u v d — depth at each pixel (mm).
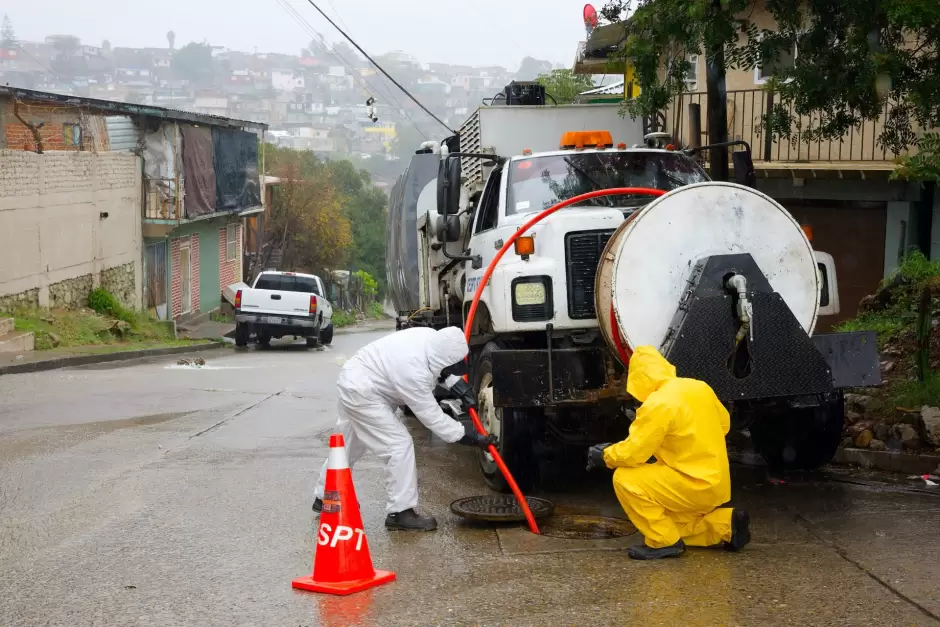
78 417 11750
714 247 6516
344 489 5371
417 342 6488
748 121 16266
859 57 8703
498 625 4691
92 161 25328
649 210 6465
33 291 22172
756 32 9453
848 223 15625
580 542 6121
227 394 14398
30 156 21812
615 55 10117
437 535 6371
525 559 5762
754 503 6996
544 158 8695
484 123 10945
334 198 58156
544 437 7402
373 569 5453
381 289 67938
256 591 5289
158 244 31125
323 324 30016
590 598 5020
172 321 28938
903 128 9758
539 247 7480
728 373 6227
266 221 51844
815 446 7766
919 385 8562
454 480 8250
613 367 6996
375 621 4797
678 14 9141
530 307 7344
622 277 6445
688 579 5281
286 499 7438
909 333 10703
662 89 9820
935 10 7828
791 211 16250
